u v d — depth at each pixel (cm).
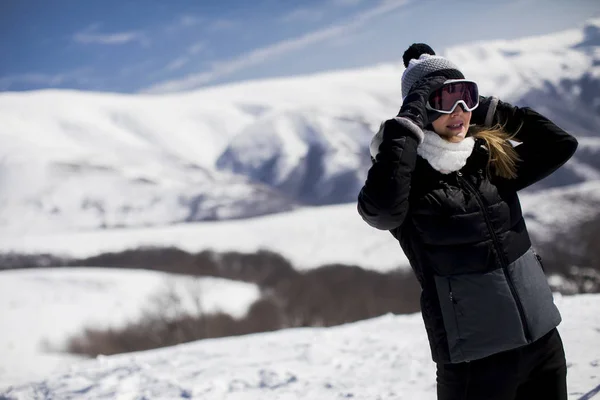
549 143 261
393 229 265
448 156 246
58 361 3812
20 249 8162
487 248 243
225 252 7206
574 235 5606
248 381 593
